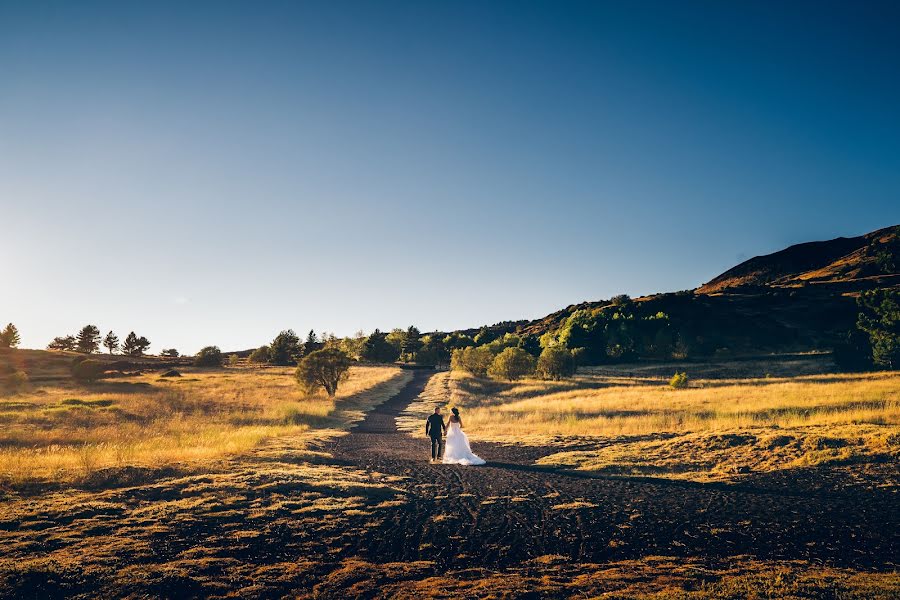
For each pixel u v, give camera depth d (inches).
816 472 521.7
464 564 299.0
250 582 268.7
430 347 4384.8
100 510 381.1
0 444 730.8
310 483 474.6
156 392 1850.4
